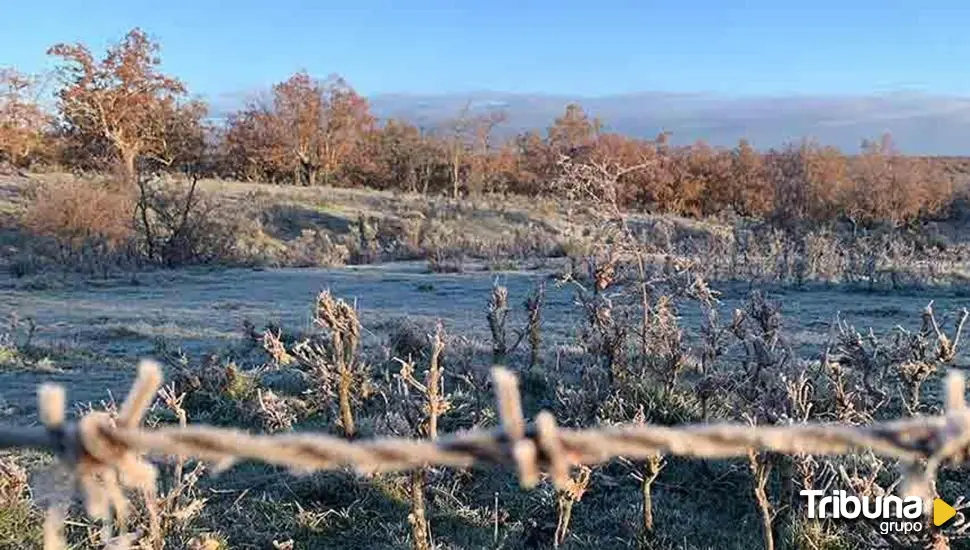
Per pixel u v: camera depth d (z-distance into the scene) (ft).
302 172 195.62
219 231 94.02
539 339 33.24
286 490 21.25
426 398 18.74
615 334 27.22
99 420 2.97
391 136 196.75
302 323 47.19
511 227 125.18
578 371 29.86
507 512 20.15
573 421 24.57
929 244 99.40
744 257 62.34
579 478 18.33
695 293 32.17
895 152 150.10
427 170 189.78
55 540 3.27
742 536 18.25
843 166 142.82
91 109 125.29
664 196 161.17
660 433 3.00
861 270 58.75
